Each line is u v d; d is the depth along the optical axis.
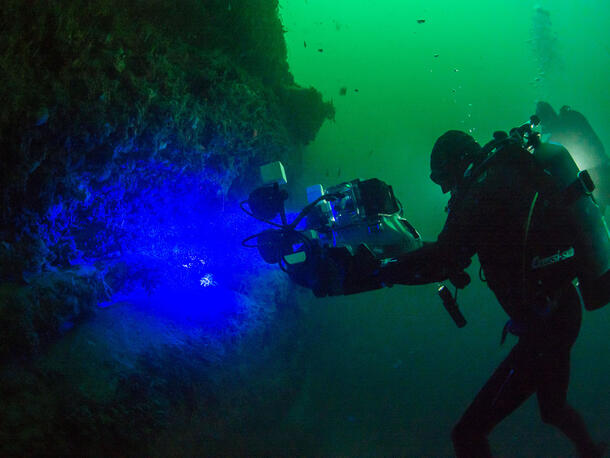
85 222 4.81
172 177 5.52
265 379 5.41
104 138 4.44
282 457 4.99
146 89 4.78
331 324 8.02
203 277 5.70
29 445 3.10
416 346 8.32
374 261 2.06
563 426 2.71
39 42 4.08
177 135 5.29
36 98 3.81
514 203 2.09
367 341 8.07
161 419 3.86
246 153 6.46
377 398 7.00
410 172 11.63
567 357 2.41
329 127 11.21
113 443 3.48
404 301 8.88
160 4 5.82
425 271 2.14
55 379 3.57
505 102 13.23
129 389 3.85
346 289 2.15
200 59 6.00
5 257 3.78
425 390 7.40
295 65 12.38
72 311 4.07
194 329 4.96
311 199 2.58
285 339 6.30
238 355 5.18
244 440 4.61
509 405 2.47
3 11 3.91
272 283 6.71
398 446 6.12
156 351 4.36
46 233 4.24
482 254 2.20
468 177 2.22
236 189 6.64
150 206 5.47
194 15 6.25
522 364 2.38
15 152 3.69
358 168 11.34
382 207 2.37
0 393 3.26
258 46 7.33
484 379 7.85
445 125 12.69
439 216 11.02
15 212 3.90
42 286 3.93
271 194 2.36
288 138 7.49
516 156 2.16
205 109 5.72
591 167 3.27
